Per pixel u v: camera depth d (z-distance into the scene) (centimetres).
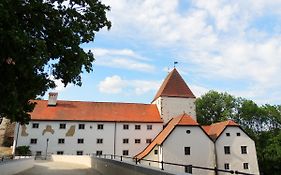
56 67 1391
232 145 4934
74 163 3894
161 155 4475
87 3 1506
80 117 5659
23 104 1419
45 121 5425
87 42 1485
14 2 1135
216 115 8212
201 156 4619
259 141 7438
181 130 4662
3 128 6138
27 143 5244
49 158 4969
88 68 1485
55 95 5894
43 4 1253
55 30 1316
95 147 5500
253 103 8088
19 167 2316
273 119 8044
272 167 6278
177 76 6481
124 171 1473
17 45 1048
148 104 6469
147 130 5797
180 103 6172
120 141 5628
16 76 1195
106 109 6050
